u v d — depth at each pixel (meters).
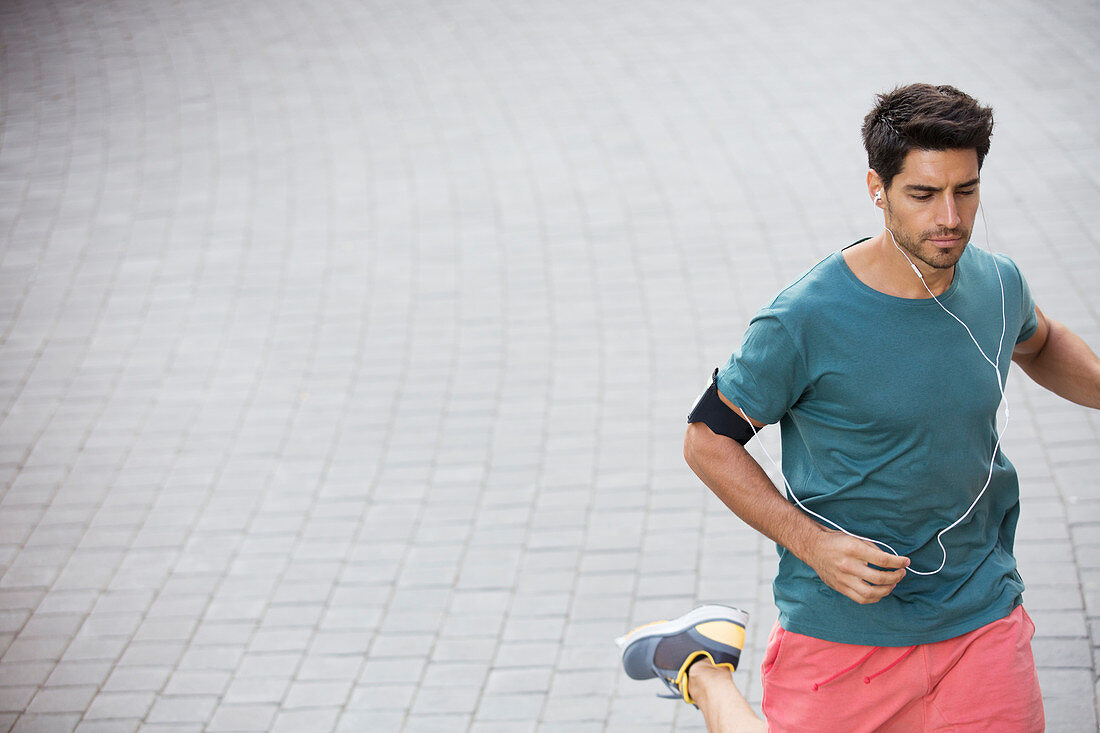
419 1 12.05
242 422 6.03
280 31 11.49
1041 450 4.96
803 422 2.47
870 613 2.52
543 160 8.54
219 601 4.79
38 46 11.49
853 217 7.25
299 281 7.32
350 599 4.72
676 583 4.57
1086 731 3.52
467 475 5.43
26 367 6.67
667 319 6.50
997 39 9.39
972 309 2.33
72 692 4.37
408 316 6.84
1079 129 7.78
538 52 10.47
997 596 2.53
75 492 5.60
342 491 5.42
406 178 8.49
